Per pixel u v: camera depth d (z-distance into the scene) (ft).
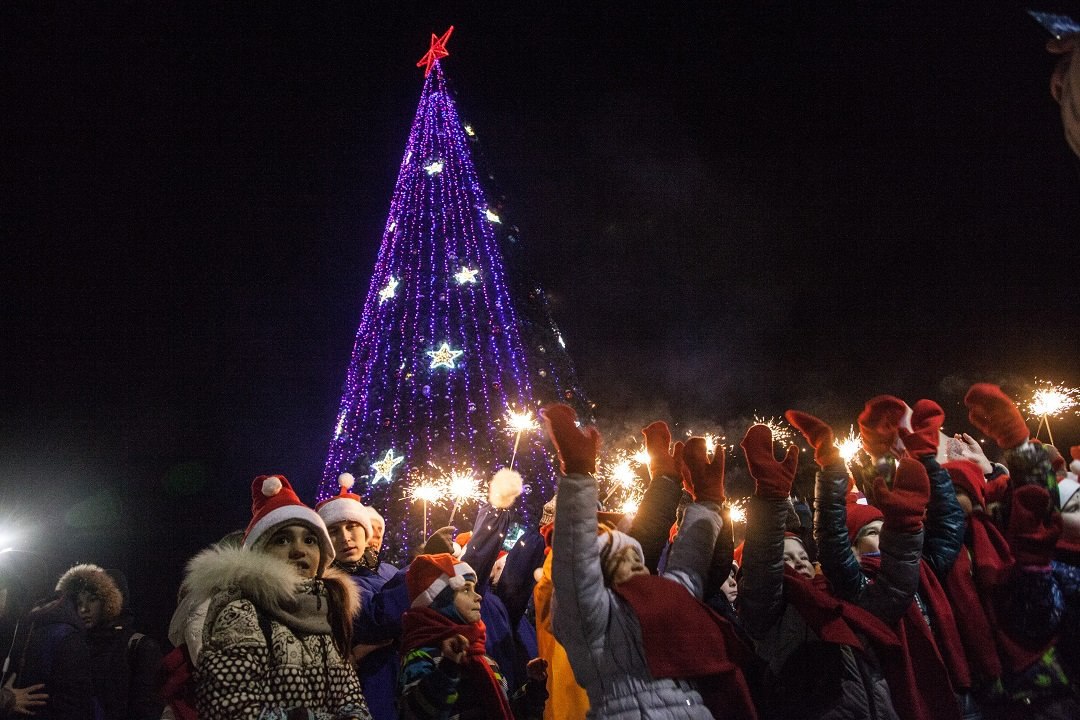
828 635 10.84
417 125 39.06
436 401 30.78
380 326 33.91
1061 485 13.34
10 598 14.85
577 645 9.39
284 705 8.65
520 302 35.94
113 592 16.90
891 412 13.24
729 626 9.98
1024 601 12.21
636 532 11.41
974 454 14.88
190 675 9.62
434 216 36.19
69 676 14.65
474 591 12.14
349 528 14.29
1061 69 5.08
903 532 11.41
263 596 9.12
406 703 10.59
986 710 12.14
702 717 9.20
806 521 14.21
